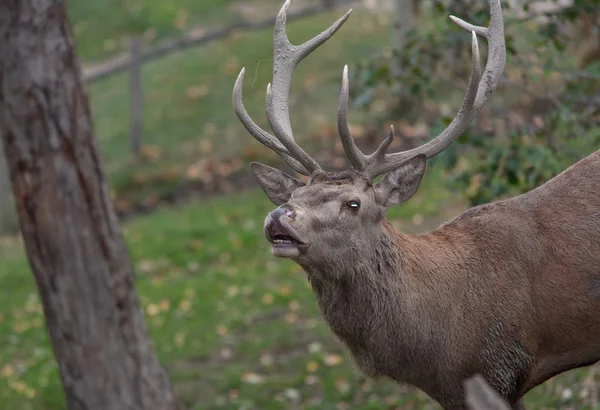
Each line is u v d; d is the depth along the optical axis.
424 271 8.38
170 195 22.62
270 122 8.57
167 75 27.33
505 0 12.02
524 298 8.38
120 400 10.99
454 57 14.67
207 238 20.19
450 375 8.38
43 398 15.01
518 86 11.92
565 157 12.34
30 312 18.11
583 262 8.38
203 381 14.92
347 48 26.91
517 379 8.45
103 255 10.68
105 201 10.69
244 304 17.20
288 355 15.40
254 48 27.88
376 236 8.22
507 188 11.77
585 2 11.78
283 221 7.77
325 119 23.84
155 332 16.53
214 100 25.81
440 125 11.52
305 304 16.92
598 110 11.73
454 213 19.12
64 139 10.34
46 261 10.55
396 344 8.30
